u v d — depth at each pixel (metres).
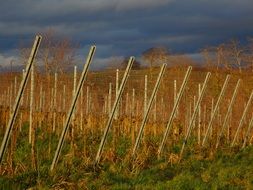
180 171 11.56
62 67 26.23
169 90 36.28
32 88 13.40
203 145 16.23
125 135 16.22
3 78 27.05
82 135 15.24
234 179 10.84
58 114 17.53
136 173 10.64
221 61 40.19
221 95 17.58
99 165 11.09
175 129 16.97
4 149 9.20
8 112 15.67
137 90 39.88
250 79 37.62
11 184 8.70
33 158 10.02
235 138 18.53
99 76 50.22
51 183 9.02
